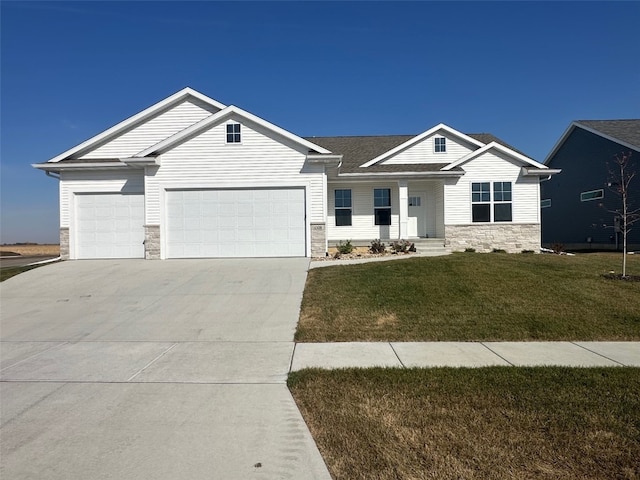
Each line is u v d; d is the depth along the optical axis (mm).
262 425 4246
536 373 5535
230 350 6816
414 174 19016
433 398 4762
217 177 15555
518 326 7781
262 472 3432
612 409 4418
